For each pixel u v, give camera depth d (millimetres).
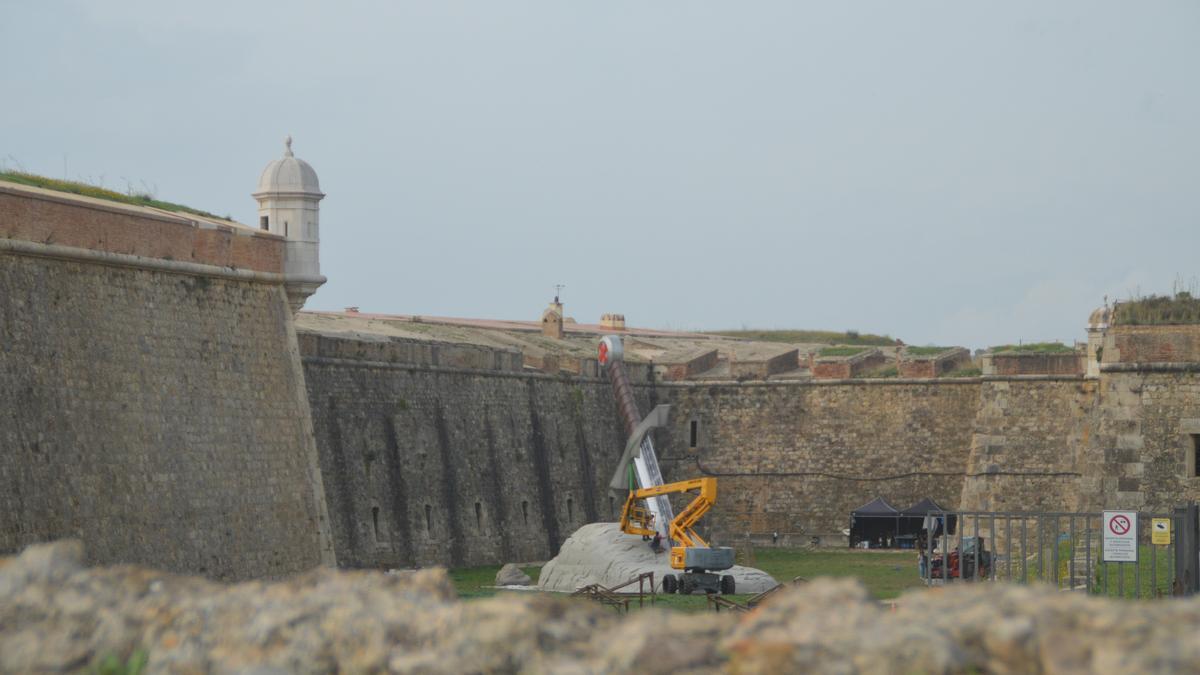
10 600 36375
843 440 174000
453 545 141125
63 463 76812
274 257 101375
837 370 175250
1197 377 104375
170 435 86875
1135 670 29250
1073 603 32094
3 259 74750
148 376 85625
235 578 91438
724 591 107062
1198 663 29266
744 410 178125
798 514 174500
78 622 35875
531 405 159250
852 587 33812
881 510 168750
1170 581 76688
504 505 151125
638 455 129000
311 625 35031
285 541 97875
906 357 176000
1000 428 152750
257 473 95875
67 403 78000
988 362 154375
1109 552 69938
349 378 128625
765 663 31219
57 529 75375
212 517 89938
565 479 163625
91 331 80938
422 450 138000
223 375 93625
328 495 122500
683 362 181500
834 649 31141
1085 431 147625
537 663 32875
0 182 80438
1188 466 104000
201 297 92375
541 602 35125
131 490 82250
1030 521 123688
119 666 34844
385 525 130750
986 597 33125
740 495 176625
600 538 122500
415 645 34094
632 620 34250
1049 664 30188
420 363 139625
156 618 35969
